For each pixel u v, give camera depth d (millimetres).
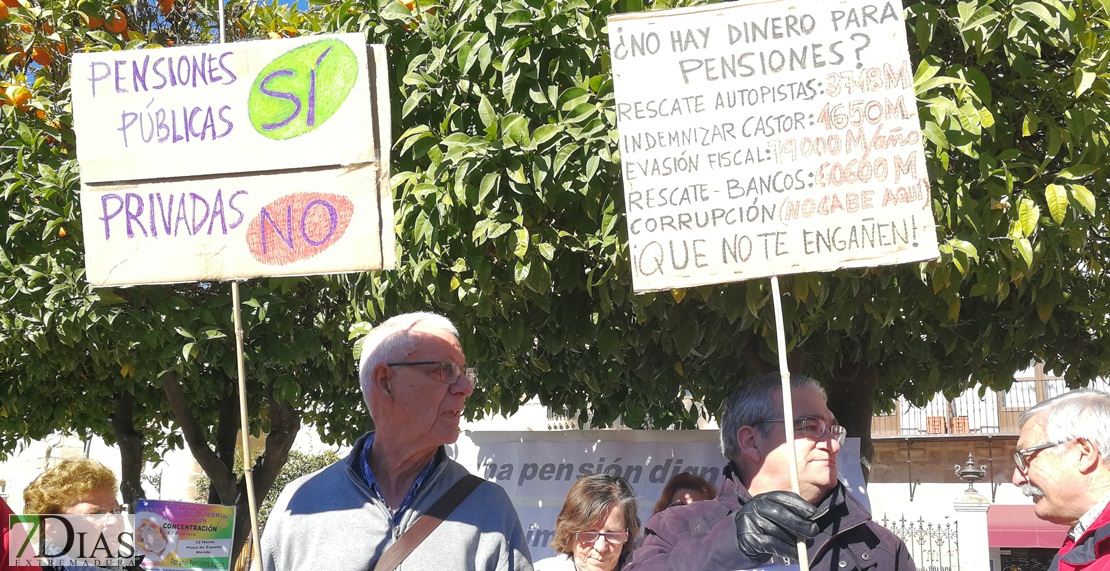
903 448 19062
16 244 5277
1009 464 18438
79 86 3061
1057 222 3430
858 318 4125
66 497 4113
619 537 3934
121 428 7902
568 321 4332
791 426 2635
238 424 7414
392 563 2600
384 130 3025
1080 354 5125
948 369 5125
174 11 6949
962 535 16406
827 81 2969
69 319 5090
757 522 2578
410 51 4188
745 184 2951
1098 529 2564
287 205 3002
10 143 5258
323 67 3027
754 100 2982
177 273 2996
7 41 5789
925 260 2861
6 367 7059
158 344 5410
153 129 3047
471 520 2693
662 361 5043
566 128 3623
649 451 5027
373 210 2986
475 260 3797
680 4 3719
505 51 3717
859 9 2982
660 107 3008
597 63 3854
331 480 2770
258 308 5406
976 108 3578
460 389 2768
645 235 2967
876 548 2785
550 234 3781
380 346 2779
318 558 2633
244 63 3047
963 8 3504
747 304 3463
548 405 6109
